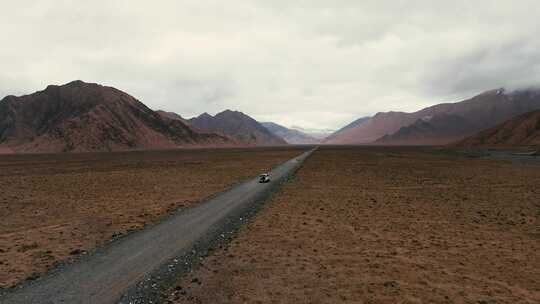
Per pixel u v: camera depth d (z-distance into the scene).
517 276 17.94
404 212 33.38
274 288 16.11
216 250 21.47
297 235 25.03
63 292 15.41
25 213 32.97
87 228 27.12
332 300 15.01
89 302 14.48
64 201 39.41
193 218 30.23
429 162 104.69
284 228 26.92
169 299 14.86
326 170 77.44
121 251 21.17
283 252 21.25
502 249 22.34
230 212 32.53
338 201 38.88
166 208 34.97
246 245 22.48
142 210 34.09
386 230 26.80
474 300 15.20
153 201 39.16
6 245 22.75
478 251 21.91
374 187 50.66
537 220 30.50
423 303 14.88
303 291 15.84
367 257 20.59
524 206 36.84
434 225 28.48
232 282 16.69
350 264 19.39
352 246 22.67
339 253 21.27
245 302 14.68
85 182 57.16
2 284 16.44
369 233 25.88
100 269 18.20
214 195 43.22
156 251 21.11
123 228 27.08
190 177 64.69
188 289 15.86
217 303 14.56
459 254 21.30
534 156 134.62
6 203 38.16
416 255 21.05
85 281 16.62
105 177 64.81
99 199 40.66
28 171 81.62
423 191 46.97
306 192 45.16
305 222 28.95
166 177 64.75
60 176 67.31
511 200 40.41
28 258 20.16
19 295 15.16
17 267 18.70
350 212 33.19
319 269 18.58
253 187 49.81
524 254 21.38
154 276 17.17
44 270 18.27
